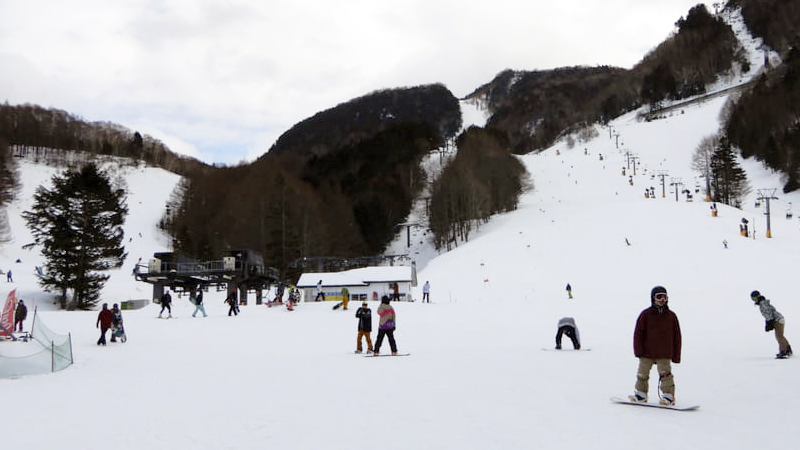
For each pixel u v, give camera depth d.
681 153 168.88
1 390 13.63
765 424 8.37
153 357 19.75
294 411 10.22
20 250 96.94
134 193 162.38
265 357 19.20
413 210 145.50
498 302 48.75
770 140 142.38
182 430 9.04
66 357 17.97
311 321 32.38
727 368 14.03
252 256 54.28
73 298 58.31
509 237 83.12
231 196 124.38
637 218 82.50
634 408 9.80
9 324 23.86
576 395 11.06
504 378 13.30
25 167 168.00
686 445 7.37
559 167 163.75
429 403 10.58
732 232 70.62
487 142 151.38
